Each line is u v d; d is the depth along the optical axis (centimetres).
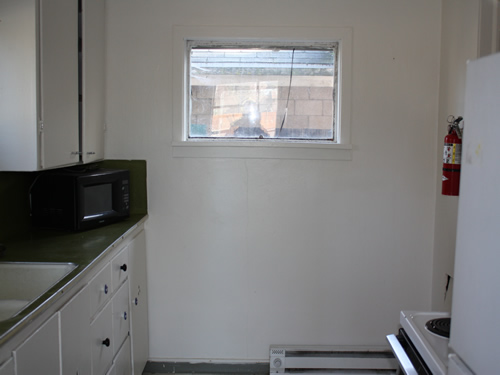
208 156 276
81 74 231
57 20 203
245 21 270
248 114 282
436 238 275
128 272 239
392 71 272
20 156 189
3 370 112
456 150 217
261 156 275
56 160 205
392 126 274
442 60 268
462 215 102
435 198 277
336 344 285
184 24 271
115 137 276
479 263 94
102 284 194
